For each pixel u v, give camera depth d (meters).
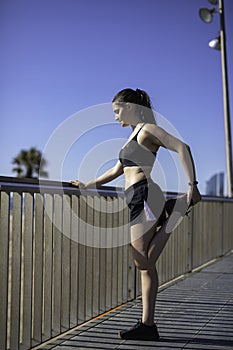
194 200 3.75
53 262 3.92
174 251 6.60
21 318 3.83
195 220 7.53
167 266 6.32
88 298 4.45
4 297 3.27
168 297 5.44
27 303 3.56
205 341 3.86
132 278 5.33
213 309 4.89
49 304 3.83
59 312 3.98
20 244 3.44
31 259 3.59
